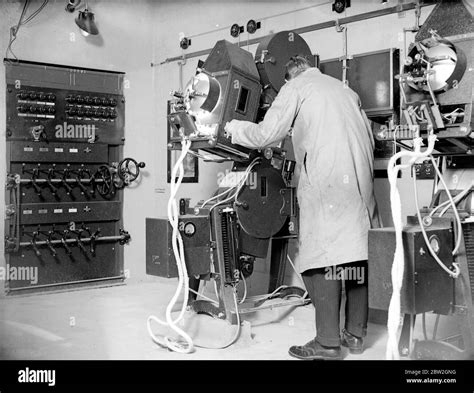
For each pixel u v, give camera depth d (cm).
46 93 537
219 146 350
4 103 519
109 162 588
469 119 273
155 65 600
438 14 303
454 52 276
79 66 559
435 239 253
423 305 246
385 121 390
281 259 429
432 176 366
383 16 396
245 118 367
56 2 545
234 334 351
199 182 547
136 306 471
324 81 328
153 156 601
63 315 440
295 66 352
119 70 583
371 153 329
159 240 365
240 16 503
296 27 455
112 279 582
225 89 355
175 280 592
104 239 573
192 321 373
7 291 521
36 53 535
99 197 572
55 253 544
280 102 322
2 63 518
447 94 280
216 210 367
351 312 329
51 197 543
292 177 433
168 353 337
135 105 594
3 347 348
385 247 251
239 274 373
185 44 558
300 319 411
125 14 587
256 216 379
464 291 262
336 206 306
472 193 292
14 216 522
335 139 310
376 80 385
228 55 362
